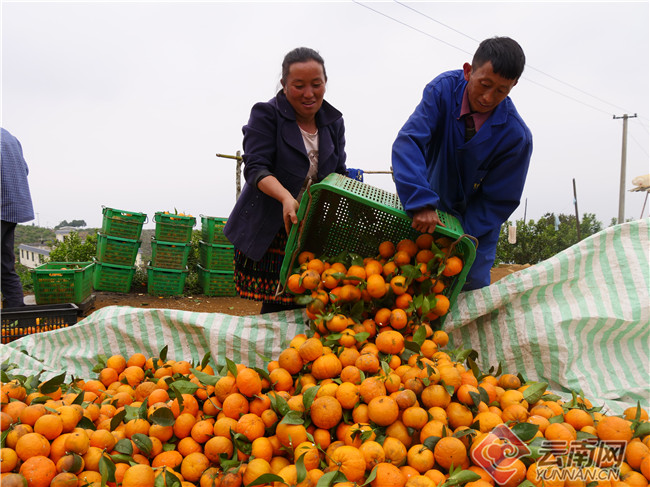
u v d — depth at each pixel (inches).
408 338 100.0
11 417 76.7
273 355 121.4
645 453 76.3
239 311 333.7
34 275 278.7
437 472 70.6
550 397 94.1
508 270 601.3
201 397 90.4
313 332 105.3
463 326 119.7
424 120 109.0
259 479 67.6
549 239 807.1
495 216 117.6
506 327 116.0
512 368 115.8
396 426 78.1
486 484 67.2
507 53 91.4
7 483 62.3
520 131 108.2
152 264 374.9
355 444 76.4
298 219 101.3
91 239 446.9
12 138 207.0
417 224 96.4
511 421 82.8
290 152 119.9
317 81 112.3
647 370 112.2
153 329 127.9
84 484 68.3
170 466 77.6
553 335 110.4
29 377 98.6
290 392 91.0
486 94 97.5
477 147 108.3
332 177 108.3
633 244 115.0
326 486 66.4
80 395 88.4
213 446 77.1
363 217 113.6
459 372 87.6
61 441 72.2
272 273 127.8
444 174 116.3
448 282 107.1
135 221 367.9
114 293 374.9
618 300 111.8
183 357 126.6
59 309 175.6
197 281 410.9
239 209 124.4
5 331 168.6
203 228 402.9
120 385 104.4
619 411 101.4
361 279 101.5
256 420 79.2
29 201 215.2
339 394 81.7
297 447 75.8
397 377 84.7
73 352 132.7
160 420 81.6
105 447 76.0
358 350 98.7
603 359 113.7
